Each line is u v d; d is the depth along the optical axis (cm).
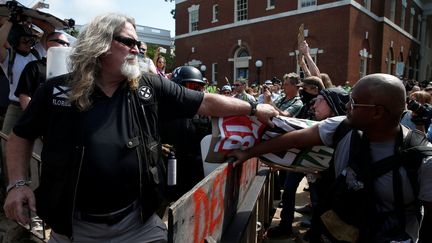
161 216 256
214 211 160
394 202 150
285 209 365
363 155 154
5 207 148
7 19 346
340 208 158
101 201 146
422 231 153
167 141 255
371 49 1784
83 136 143
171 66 2867
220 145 202
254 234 256
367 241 153
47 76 271
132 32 152
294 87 414
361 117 149
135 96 157
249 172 274
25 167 154
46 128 153
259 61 1816
